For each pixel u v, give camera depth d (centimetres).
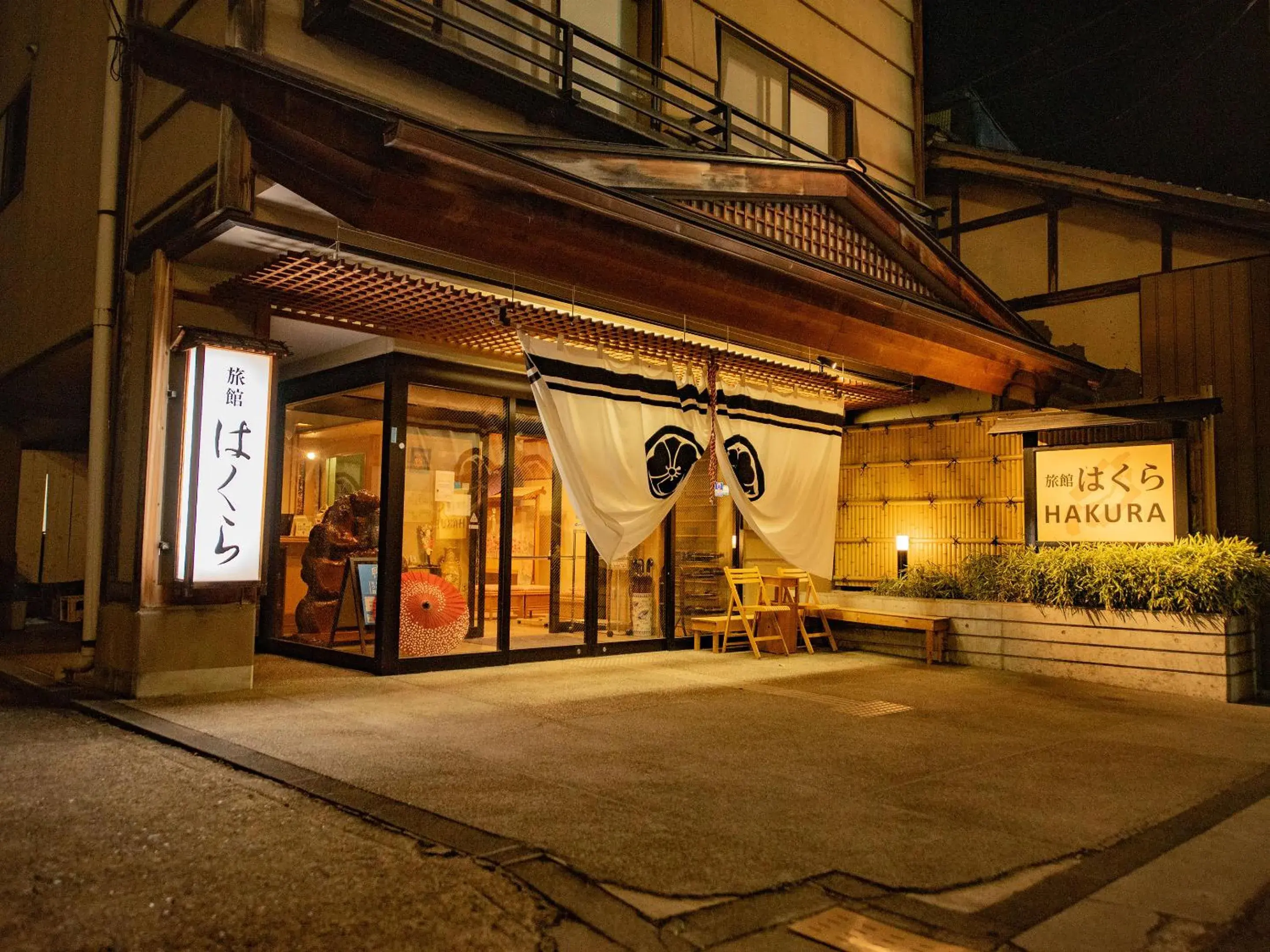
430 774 509
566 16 898
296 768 511
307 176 563
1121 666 909
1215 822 459
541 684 842
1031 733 671
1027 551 1054
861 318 878
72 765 523
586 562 1055
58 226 992
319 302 759
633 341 886
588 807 455
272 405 741
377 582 912
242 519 726
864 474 1302
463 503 942
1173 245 1111
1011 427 1089
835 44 1258
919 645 1075
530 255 639
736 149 1085
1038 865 391
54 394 1213
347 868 366
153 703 694
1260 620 950
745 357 973
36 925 310
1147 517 995
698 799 475
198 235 643
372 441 916
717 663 1007
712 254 723
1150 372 1112
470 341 883
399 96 695
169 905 328
